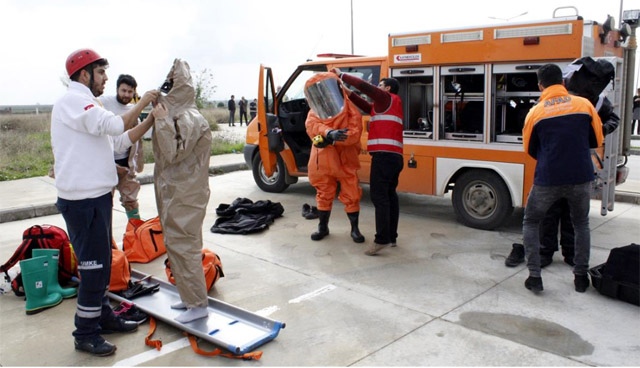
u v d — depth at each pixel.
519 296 4.25
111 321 3.69
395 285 4.54
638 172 9.84
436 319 3.85
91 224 3.28
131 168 5.51
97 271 3.34
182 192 3.47
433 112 6.28
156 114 3.30
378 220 5.23
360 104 5.30
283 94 8.12
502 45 5.64
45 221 7.27
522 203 5.78
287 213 7.20
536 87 5.84
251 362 3.29
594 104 4.70
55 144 3.26
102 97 5.27
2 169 10.83
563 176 4.07
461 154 6.11
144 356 3.40
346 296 4.31
